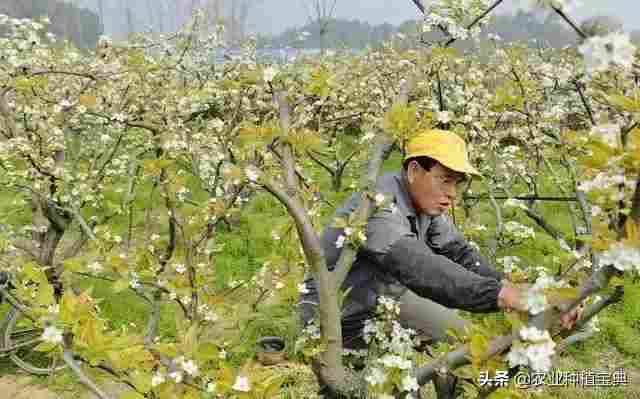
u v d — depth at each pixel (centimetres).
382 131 234
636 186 133
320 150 218
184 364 201
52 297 192
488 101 509
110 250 380
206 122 641
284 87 228
